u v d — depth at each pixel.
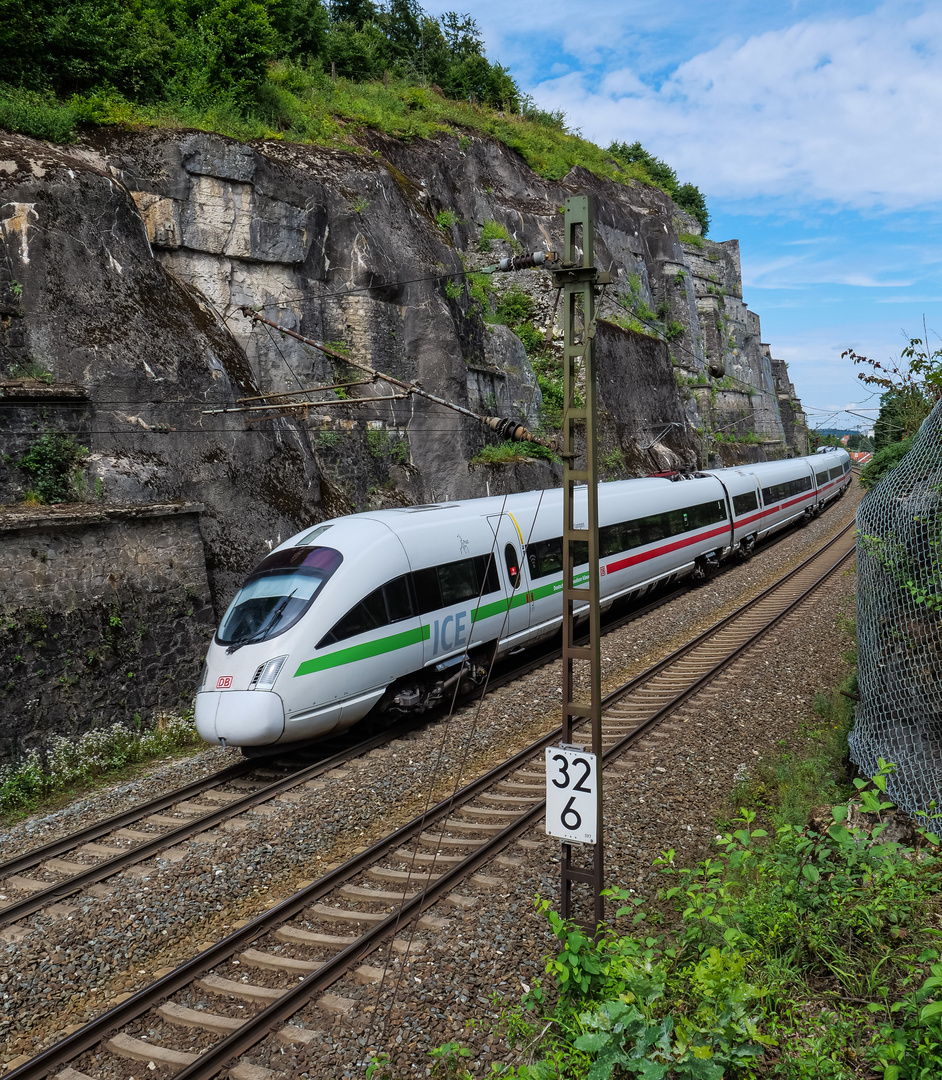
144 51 18.36
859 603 8.91
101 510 11.73
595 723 5.58
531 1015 5.16
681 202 64.00
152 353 13.87
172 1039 5.18
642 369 36.91
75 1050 5.08
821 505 34.91
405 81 35.25
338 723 10.30
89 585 11.57
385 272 20.16
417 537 11.59
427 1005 5.24
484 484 22.16
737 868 6.78
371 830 8.12
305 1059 4.87
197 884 7.01
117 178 15.83
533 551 13.80
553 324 30.22
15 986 5.77
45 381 12.40
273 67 25.31
